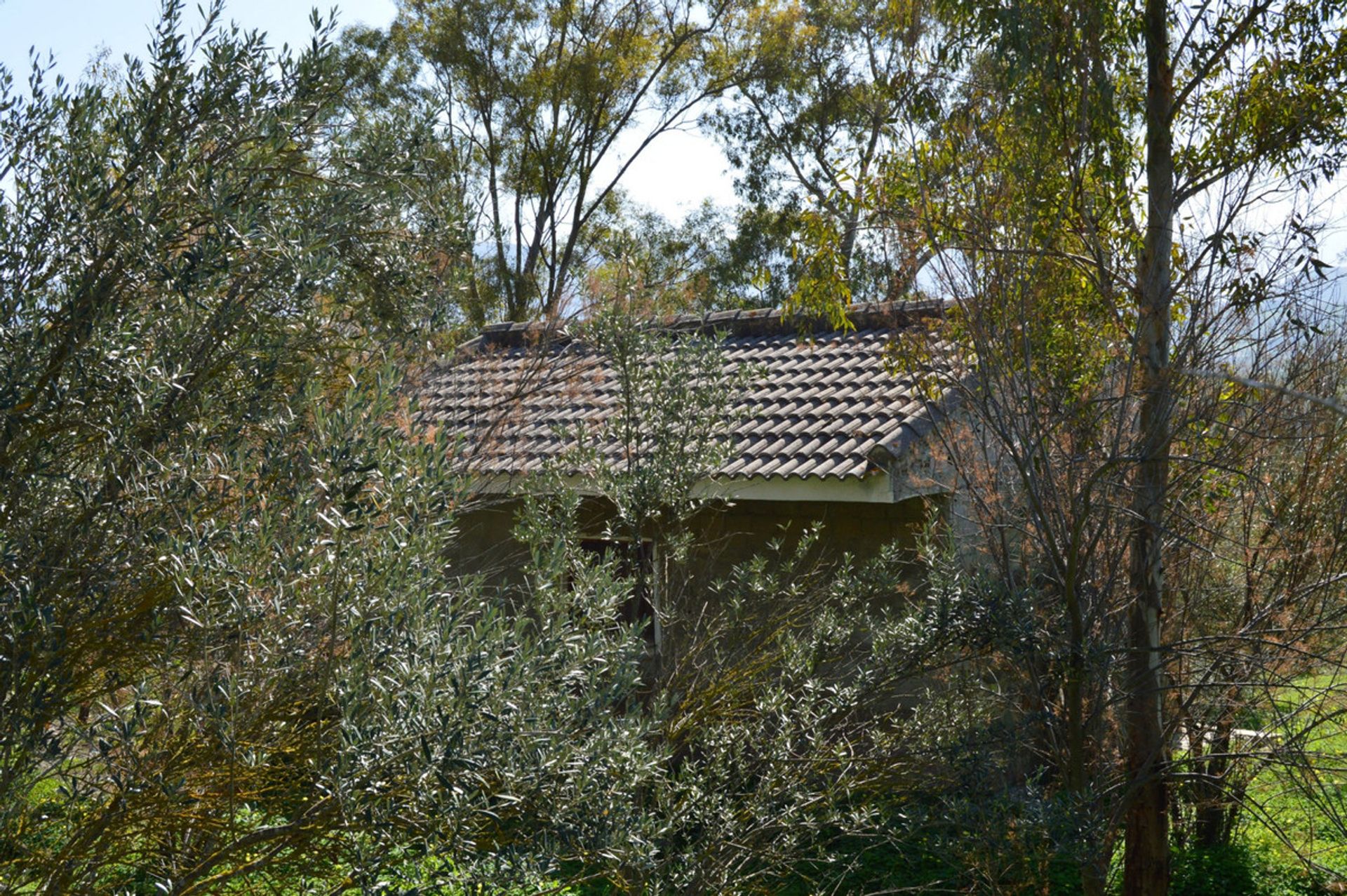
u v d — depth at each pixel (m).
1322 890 8.34
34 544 3.38
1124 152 6.84
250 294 3.64
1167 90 6.80
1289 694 7.70
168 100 3.69
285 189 4.04
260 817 3.84
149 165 3.62
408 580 3.11
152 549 3.24
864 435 9.10
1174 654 6.66
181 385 3.51
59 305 3.53
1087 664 5.98
